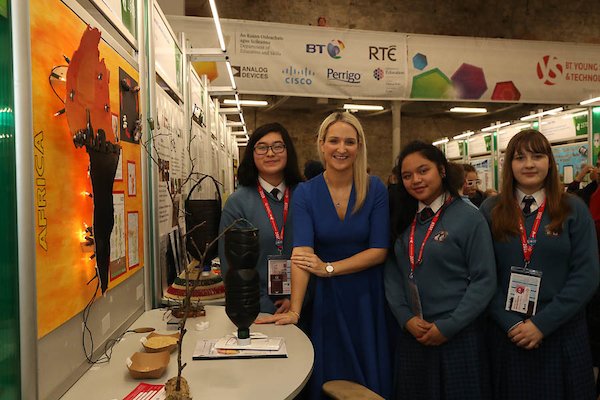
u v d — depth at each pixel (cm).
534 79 796
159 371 107
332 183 186
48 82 92
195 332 145
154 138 191
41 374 88
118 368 114
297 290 175
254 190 204
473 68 774
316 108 1275
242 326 129
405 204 184
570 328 167
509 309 171
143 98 178
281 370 112
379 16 1146
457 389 164
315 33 709
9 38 81
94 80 119
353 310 186
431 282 170
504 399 174
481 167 1023
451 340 167
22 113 82
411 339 178
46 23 92
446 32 1184
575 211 166
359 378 179
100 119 123
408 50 749
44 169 90
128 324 151
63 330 99
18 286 81
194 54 311
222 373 110
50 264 92
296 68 702
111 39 137
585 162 721
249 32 677
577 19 1221
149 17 193
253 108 1281
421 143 176
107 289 126
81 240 109
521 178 170
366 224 185
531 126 848
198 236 200
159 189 201
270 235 195
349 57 724
